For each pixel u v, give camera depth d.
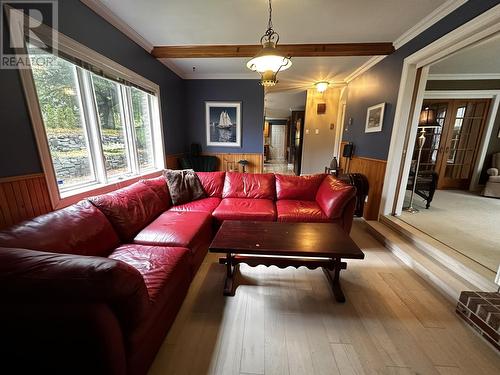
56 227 1.32
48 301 0.81
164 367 1.18
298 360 1.22
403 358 1.24
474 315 1.40
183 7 2.12
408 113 2.68
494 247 2.11
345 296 1.72
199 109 4.67
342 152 4.94
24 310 0.81
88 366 0.85
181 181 2.77
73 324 0.80
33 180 1.56
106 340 0.83
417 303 1.65
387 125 2.96
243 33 2.65
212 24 2.44
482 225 2.66
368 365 1.20
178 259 1.50
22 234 1.17
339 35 2.64
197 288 1.81
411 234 2.40
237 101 4.61
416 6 2.05
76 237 1.38
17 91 1.44
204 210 2.46
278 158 11.87
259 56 1.78
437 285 1.79
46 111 1.72
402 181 2.88
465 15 1.84
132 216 1.91
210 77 4.51
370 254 2.36
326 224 1.97
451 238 2.30
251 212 2.42
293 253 1.49
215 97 4.62
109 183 2.35
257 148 4.78
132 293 0.90
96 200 1.74
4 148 1.39
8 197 1.42
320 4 2.05
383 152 3.05
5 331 0.84
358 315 1.54
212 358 1.23
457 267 1.84
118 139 2.64
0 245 1.04
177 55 3.10
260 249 1.51
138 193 2.15
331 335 1.38
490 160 4.58
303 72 4.07
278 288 1.82
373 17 2.25
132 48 2.70
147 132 3.36
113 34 2.33
